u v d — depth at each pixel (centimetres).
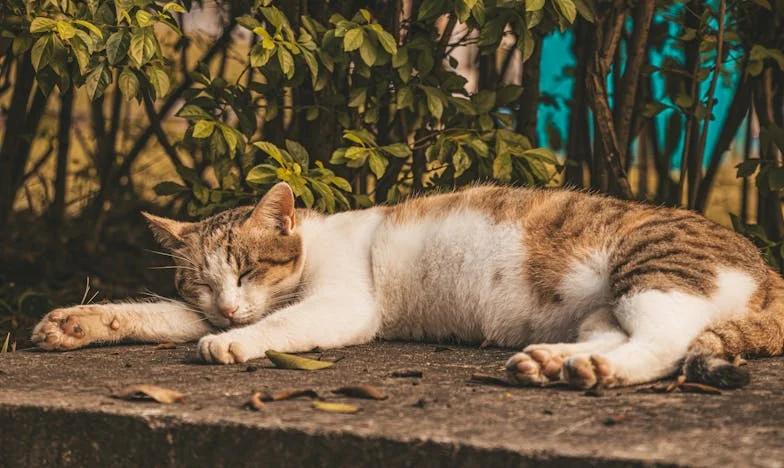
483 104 471
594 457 219
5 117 676
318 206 446
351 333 383
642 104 533
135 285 612
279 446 246
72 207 760
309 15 488
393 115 521
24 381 308
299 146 443
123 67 417
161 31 748
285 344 360
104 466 263
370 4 515
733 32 486
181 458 255
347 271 403
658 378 300
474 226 389
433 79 467
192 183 492
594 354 290
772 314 338
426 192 481
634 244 350
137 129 768
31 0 412
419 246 398
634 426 244
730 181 823
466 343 398
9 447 272
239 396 282
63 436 267
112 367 335
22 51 420
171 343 391
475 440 232
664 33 553
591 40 489
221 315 391
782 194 509
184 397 279
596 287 358
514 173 478
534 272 372
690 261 336
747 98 504
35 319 527
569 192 393
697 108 483
